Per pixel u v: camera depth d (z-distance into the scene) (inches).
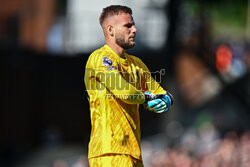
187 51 2770.7
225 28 3890.3
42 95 3127.5
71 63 3070.9
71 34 2992.1
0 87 3019.2
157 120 3198.8
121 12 470.6
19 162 2970.0
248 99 2790.4
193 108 3228.3
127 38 469.7
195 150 2618.1
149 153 2669.8
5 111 3046.3
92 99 475.8
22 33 3043.8
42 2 3036.4
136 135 479.8
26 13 3053.6
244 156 2007.9
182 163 2161.7
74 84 3129.9
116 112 466.9
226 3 3516.2
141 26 2883.9
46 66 3070.9
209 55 2763.3
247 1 3811.5
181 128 3112.7
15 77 3034.0
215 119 3046.3
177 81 3063.5
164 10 2829.7
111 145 461.1
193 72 3137.3
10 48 2970.0
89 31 2982.3
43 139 3129.9
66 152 3051.2
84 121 3203.7
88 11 2979.8
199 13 2861.7
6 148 2999.5
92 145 472.4
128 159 464.1
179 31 2748.5
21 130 3085.6
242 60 2933.1
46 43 3043.8
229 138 2324.1
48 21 3043.8
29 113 3105.3
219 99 3144.7
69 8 2979.8
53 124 3161.9
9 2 3056.1
